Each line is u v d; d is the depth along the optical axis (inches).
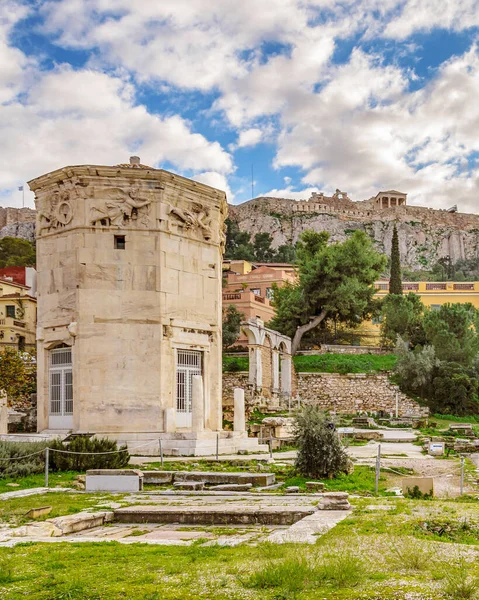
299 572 343.3
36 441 1027.3
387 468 1011.3
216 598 317.1
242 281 4124.0
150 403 1191.6
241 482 817.5
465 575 335.3
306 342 3302.2
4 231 7057.1
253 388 2106.3
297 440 890.1
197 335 1301.7
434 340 2719.0
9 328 2581.2
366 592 316.5
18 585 354.9
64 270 1232.8
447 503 625.6
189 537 502.6
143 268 1222.9
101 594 331.6
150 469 966.4
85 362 1184.8
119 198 1229.7
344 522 508.4
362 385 2593.5
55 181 1257.4
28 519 587.2
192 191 1305.4
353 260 3198.8
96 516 577.6
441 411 2506.2
